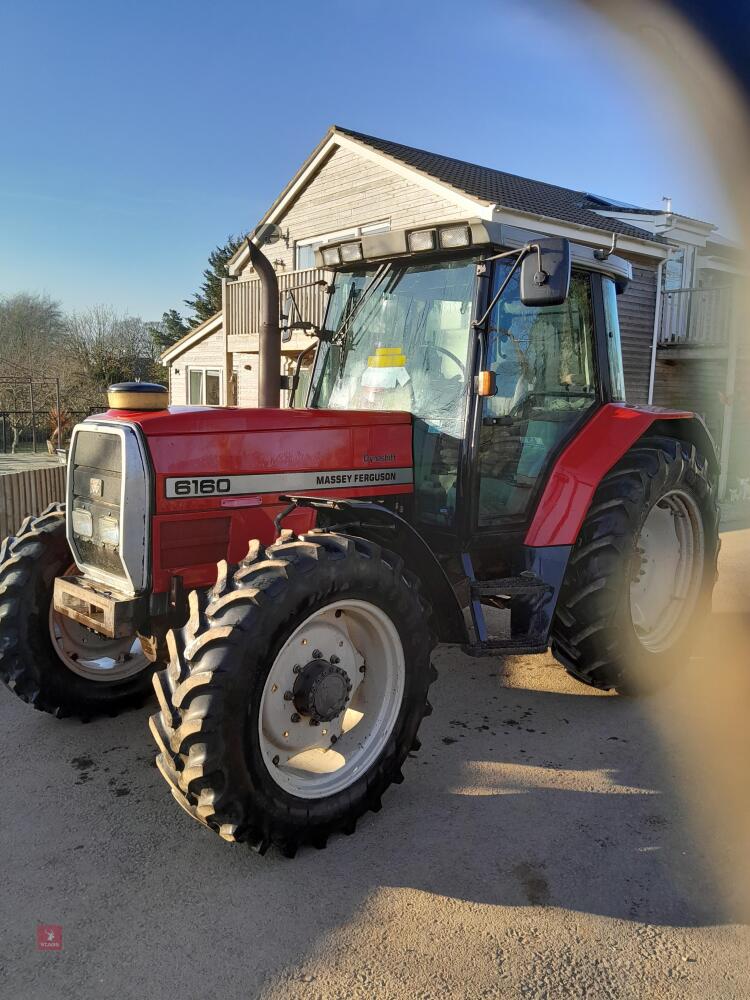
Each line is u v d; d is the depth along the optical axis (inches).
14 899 89.7
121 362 1337.4
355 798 104.0
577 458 146.7
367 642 110.3
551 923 86.7
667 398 576.7
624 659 143.9
